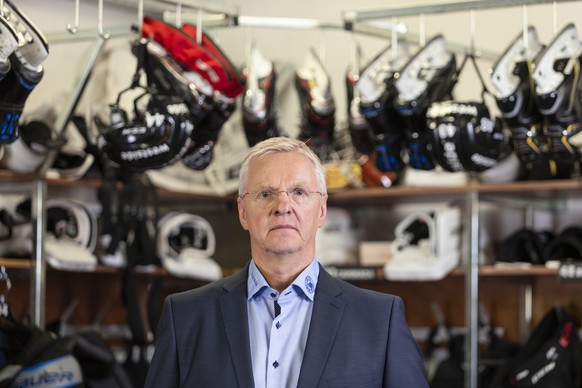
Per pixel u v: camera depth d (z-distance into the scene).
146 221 4.68
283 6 5.98
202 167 4.07
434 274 4.82
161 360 2.60
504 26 5.37
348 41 5.79
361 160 4.98
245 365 2.50
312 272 2.59
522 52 3.69
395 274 4.89
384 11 4.04
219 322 2.58
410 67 3.85
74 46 5.21
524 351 4.85
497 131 3.80
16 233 4.29
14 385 3.64
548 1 3.70
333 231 5.27
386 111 3.98
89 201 5.05
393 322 2.58
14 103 3.07
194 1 3.84
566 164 3.84
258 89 4.04
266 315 2.57
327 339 2.52
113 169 4.45
